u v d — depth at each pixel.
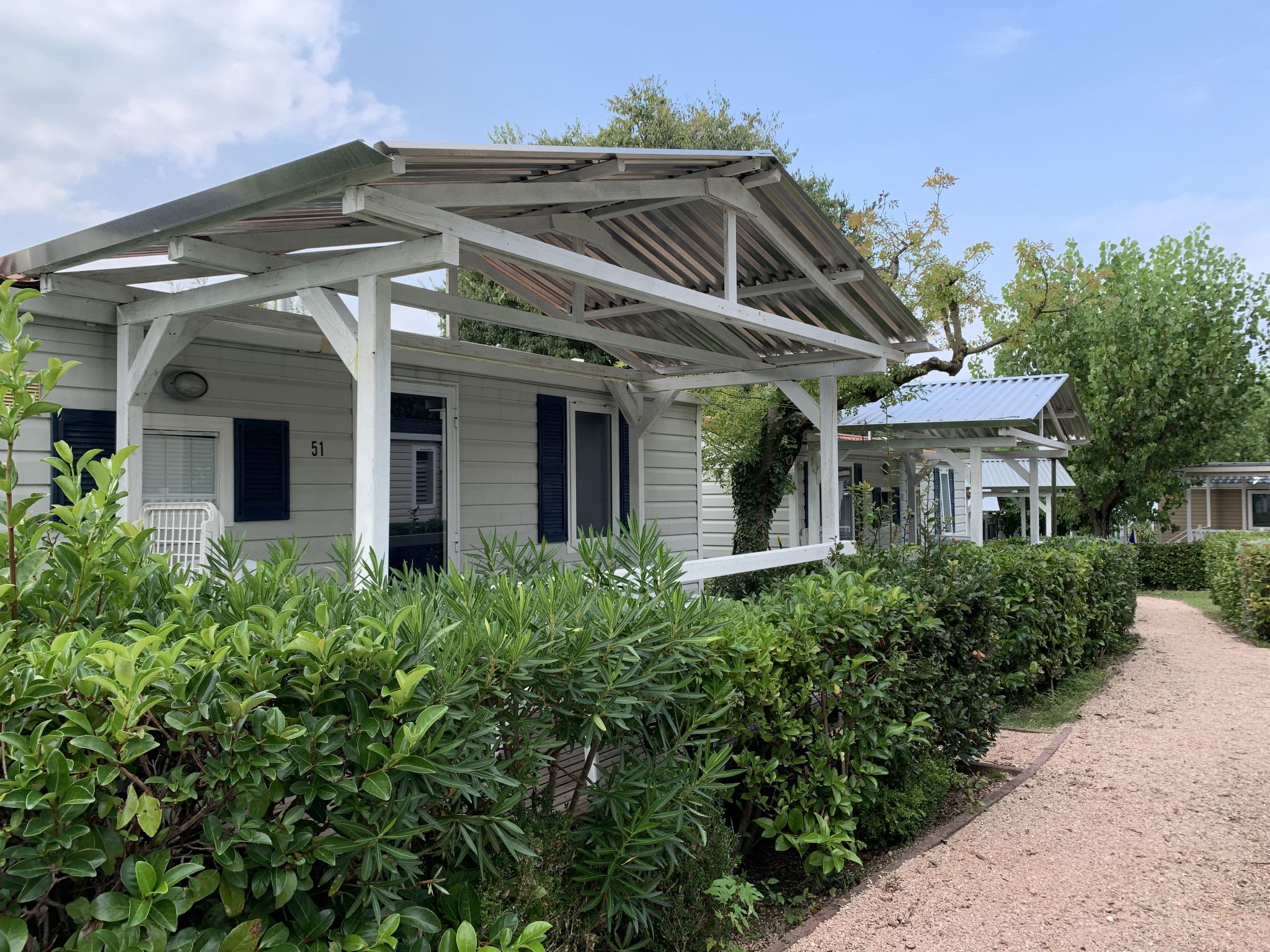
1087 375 20.52
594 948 2.85
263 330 5.88
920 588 5.12
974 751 5.57
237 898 1.75
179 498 5.54
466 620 2.34
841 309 7.28
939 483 20.78
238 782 1.74
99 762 1.65
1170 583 20.19
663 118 19.34
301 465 6.23
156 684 1.70
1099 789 5.46
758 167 5.55
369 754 1.92
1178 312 19.88
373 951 1.84
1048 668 8.34
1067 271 13.82
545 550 3.54
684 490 10.52
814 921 3.66
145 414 5.31
